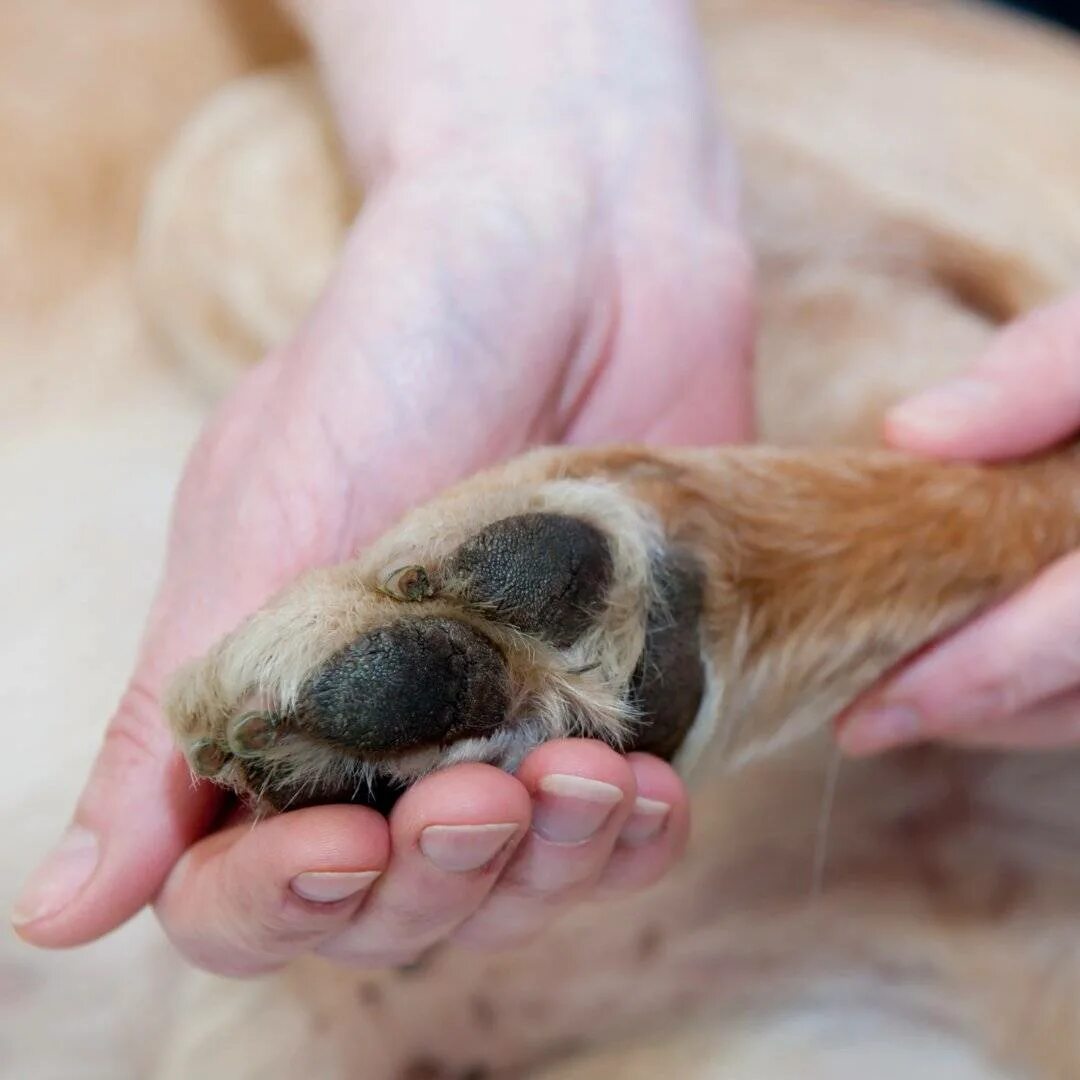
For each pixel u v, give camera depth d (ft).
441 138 1.74
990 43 2.26
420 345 1.61
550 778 1.40
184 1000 1.82
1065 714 1.68
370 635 1.37
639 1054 1.83
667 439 1.77
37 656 1.85
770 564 1.54
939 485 1.60
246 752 1.36
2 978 1.81
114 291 2.03
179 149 2.03
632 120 1.79
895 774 1.86
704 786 1.77
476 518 1.43
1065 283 2.01
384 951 1.49
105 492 1.90
